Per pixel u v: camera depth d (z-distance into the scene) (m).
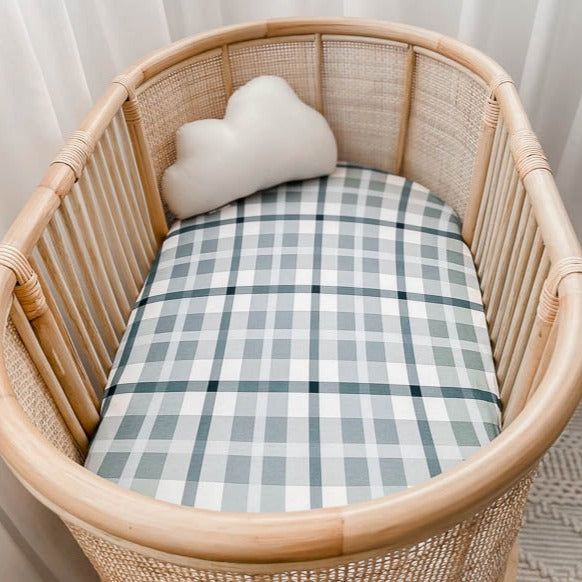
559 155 1.51
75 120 1.14
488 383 0.94
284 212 1.24
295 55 1.31
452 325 1.02
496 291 1.00
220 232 1.21
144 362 0.98
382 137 1.37
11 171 1.05
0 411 0.57
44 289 0.83
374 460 0.83
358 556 0.48
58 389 0.82
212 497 0.80
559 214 0.74
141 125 1.14
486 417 0.89
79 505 0.49
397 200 1.27
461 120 1.18
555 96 1.42
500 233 0.99
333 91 1.35
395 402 0.90
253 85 1.27
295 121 1.25
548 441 0.52
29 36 1.03
